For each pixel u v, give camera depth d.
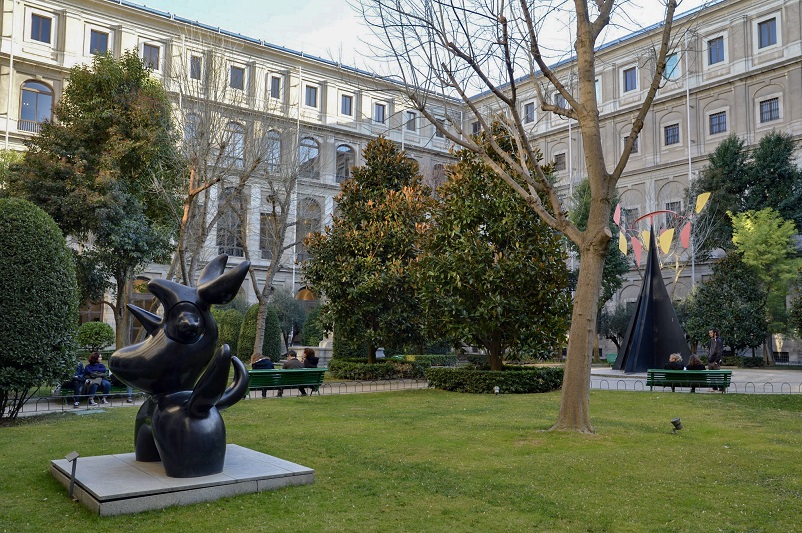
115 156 21.00
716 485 5.98
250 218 35.75
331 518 4.92
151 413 6.03
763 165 33.84
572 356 9.01
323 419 10.27
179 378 5.72
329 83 46.94
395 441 8.16
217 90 18.62
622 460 7.00
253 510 5.09
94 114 21.50
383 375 18.86
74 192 20.25
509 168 14.46
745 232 31.16
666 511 5.16
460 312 14.55
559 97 37.19
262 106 23.08
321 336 30.31
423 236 16.61
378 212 18.12
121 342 23.44
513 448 7.72
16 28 36.22
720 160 35.69
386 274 17.16
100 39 38.84
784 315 30.72
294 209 40.50
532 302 14.52
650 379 15.77
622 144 45.66
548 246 14.39
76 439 8.34
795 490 5.82
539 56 9.03
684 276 41.44
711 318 29.17
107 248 22.23
